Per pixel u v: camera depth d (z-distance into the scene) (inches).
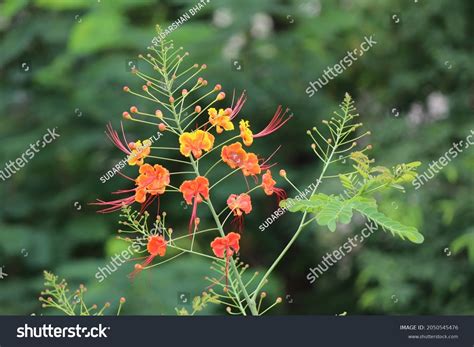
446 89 340.8
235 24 320.5
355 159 144.7
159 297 259.1
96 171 332.5
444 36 339.0
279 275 357.4
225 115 137.5
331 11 350.0
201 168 320.8
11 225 334.3
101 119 318.7
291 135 338.0
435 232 326.6
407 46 348.5
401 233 137.2
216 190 317.1
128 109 317.1
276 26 349.4
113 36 310.0
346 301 350.9
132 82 313.7
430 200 323.9
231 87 317.7
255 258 351.9
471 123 328.8
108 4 313.6
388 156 326.0
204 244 321.4
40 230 329.4
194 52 318.7
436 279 320.5
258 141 334.0
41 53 340.5
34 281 321.1
